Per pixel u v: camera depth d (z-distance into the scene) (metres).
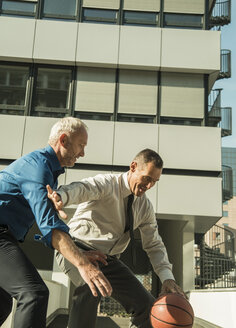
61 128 2.14
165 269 2.85
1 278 1.78
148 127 10.90
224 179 12.00
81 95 11.32
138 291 2.62
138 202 2.83
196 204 10.38
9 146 10.66
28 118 10.86
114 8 11.84
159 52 11.40
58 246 1.84
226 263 11.89
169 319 2.31
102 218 2.69
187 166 10.66
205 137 10.85
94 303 2.50
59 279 9.99
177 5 11.92
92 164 10.66
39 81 11.38
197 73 11.55
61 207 1.89
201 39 11.49
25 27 11.39
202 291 8.87
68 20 11.72
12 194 1.96
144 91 11.41
